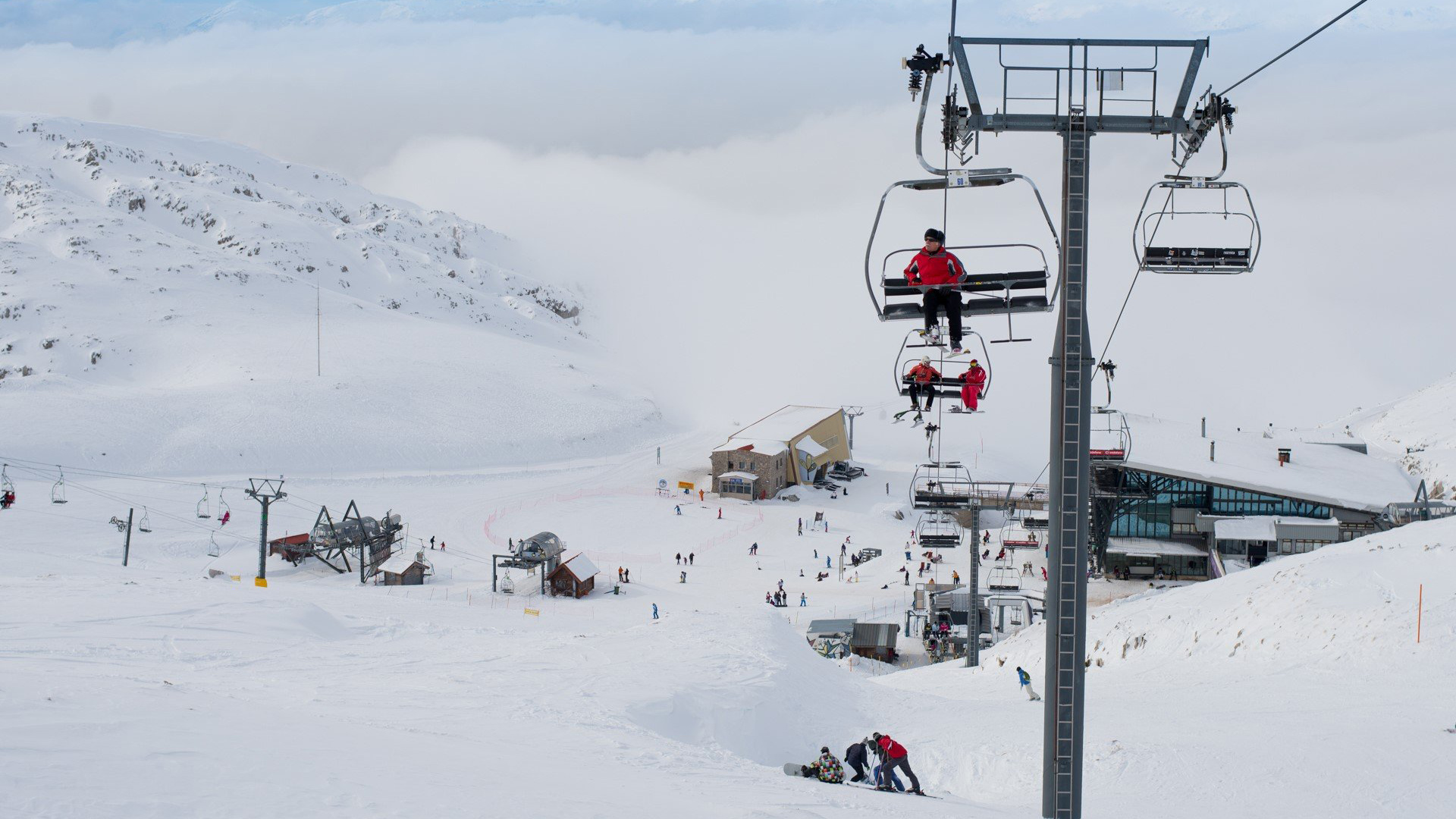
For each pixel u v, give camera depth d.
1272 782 16.02
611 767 13.41
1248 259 12.58
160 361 164.62
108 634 26.22
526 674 23.92
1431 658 23.27
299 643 28.06
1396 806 14.70
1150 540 64.62
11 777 7.30
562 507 102.19
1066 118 11.38
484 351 183.75
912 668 47.88
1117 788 16.64
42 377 134.00
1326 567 30.69
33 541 73.69
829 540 89.81
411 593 66.81
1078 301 11.54
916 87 11.05
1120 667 31.98
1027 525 65.69
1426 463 79.81
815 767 16.30
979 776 20.05
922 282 11.66
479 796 8.98
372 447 121.81
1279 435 87.62
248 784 8.09
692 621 31.81
